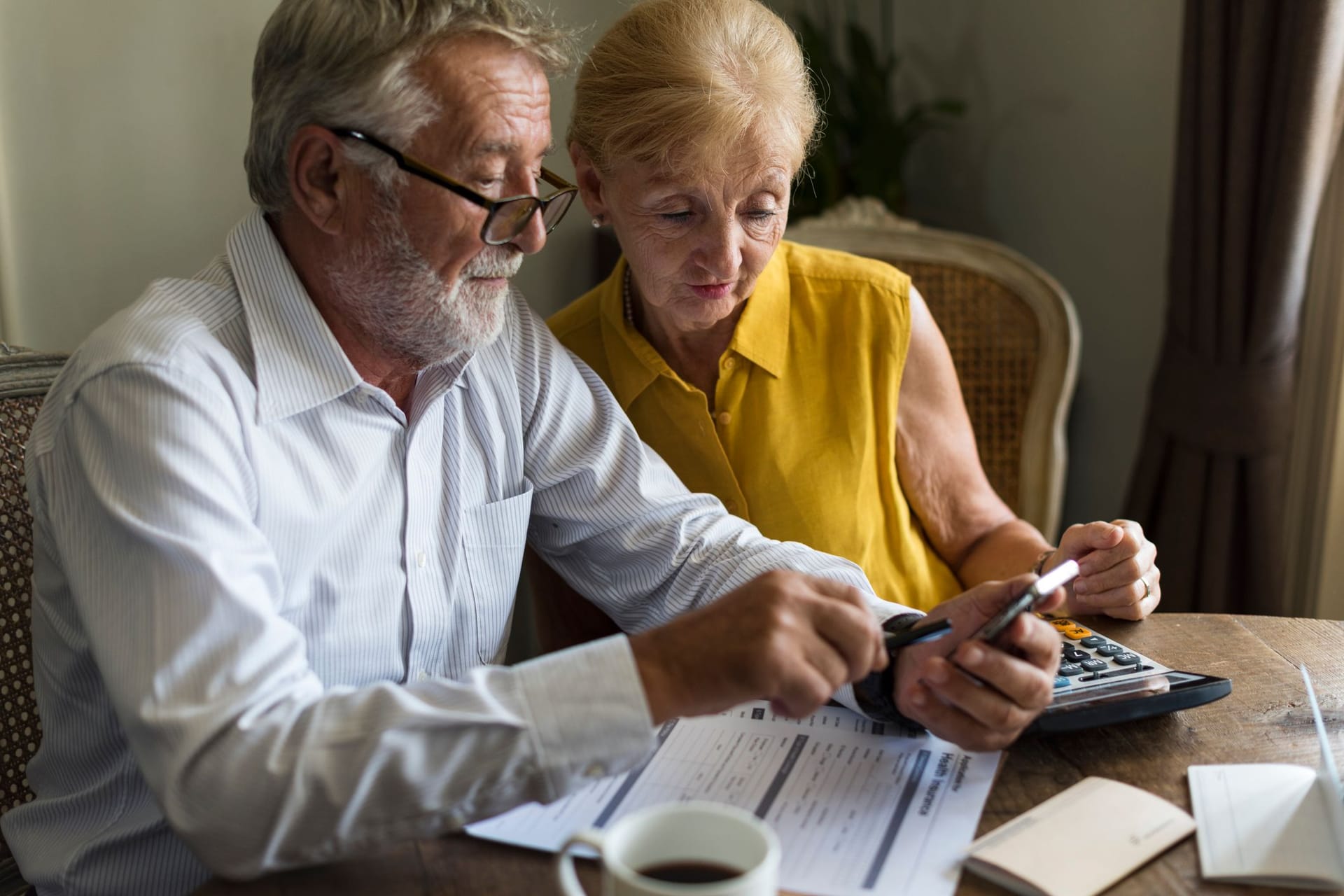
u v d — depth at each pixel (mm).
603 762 714
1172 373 1873
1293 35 1612
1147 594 1063
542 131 917
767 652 721
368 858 718
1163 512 1921
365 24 839
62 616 911
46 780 976
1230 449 1783
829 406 1289
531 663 742
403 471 986
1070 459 2340
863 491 1288
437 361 970
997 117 2396
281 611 914
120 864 892
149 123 1506
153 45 1499
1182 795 747
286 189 906
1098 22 2143
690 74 1057
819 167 2322
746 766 802
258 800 685
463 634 1061
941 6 2490
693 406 1258
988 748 786
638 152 1086
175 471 779
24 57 1370
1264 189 1693
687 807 583
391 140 859
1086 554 1068
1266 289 1695
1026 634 799
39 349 1419
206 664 727
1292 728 831
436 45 851
